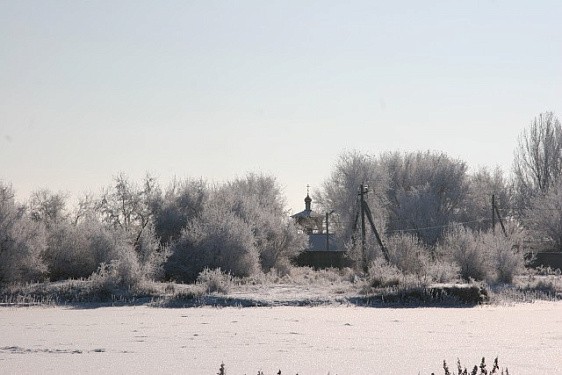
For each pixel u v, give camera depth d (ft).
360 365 61.21
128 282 144.97
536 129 281.33
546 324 96.58
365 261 186.09
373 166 267.59
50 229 178.40
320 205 280.10
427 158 278.67
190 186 203.92
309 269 223.30
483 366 36.40
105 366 60.90
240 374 56.85
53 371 58.65
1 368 60.18
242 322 99.25
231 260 177.37
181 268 176.14
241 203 207.82
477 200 273.54
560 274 205.98
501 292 149.59
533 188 278.46
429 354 67.51
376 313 114.62
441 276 164.86
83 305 130.62
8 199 157.89
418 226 253.24
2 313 115.75
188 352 69.10
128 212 201.05
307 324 96.17
